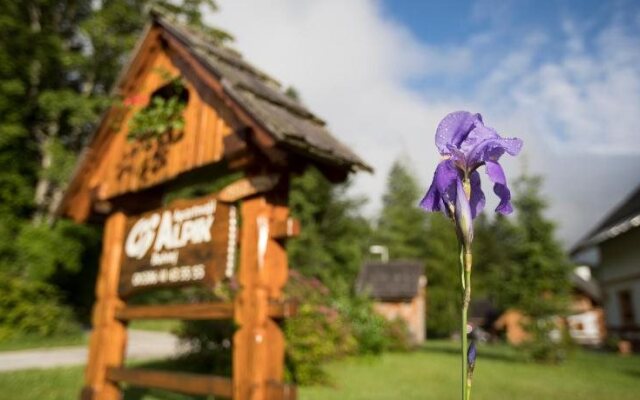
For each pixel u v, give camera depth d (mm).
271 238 4949
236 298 4969
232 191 5152
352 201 29312
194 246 5395
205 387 5035
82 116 19469
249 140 5082
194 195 25031
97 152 7340
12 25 19312
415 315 29703
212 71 5617
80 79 23297
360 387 8852
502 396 8555
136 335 19344
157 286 5832
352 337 12992
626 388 10016
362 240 31984
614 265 23281
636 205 20938
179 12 21109
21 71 19922
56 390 7762
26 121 21281
